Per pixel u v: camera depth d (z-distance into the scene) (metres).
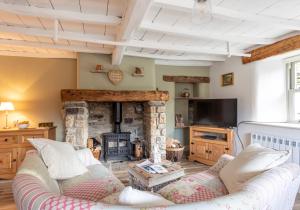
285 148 3.20
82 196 1.81
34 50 4.11
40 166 1.84
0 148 3.50
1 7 2.15
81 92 3.93
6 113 4.21
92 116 4.61
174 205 0.89
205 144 4.40
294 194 1.69
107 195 1.81
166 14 2.49
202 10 1.48
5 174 3.53
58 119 4.47
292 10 2.37
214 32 3.09
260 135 3.71
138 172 2.39
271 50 3.54
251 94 4.04
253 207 0.99
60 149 2.33
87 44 3.75
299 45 3.04
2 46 3.77
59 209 0.84
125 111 4.82
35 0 2.13
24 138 3.61
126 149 4.56
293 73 3.78
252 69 4.01
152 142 4.34
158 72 5.12
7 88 4.25
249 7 2.29
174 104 5.25
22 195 1.00
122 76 4.34
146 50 4.14
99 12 2.42
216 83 5.14
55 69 4.47
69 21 2.65
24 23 2.74
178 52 4.31
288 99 3.87
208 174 2.35
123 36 2.73
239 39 3.27
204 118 4.62
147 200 1.03
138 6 1.86
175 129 5.23
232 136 4.09
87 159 2.75
